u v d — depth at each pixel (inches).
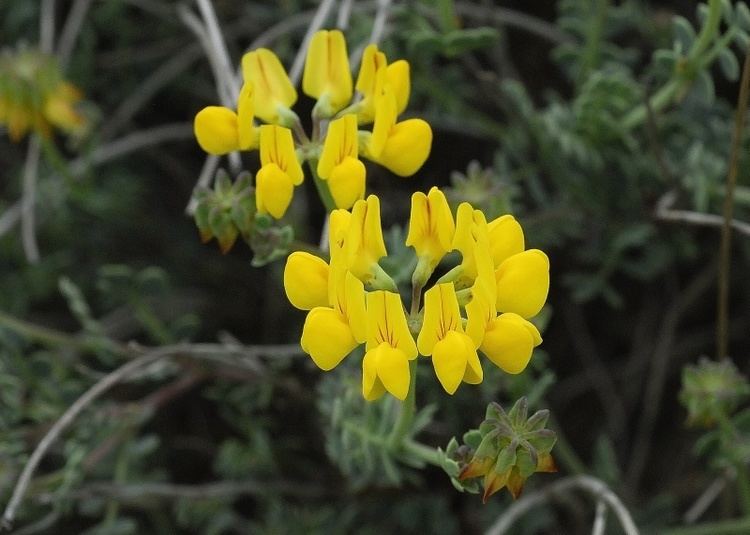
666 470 13.2
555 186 13.0
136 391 13.2
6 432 11.8
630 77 12.7
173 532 12.9
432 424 12.1
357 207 9.7
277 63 10.5
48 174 14.2
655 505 12.1
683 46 11.4
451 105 12.7
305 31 13.4
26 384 12.0
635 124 12.1
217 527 12.3
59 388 12.0
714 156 12.3
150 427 13.4
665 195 12.4
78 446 11.8
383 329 9.6
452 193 11.4
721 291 11.3
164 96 14.9
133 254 14.4
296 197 13.1
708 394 11.1
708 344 13.4
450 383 9.5
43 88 12.5
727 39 11.2
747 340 13.4
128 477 12.3
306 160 10.4
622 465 13.2
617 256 12.5
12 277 13.8
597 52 12.5
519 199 13.1
